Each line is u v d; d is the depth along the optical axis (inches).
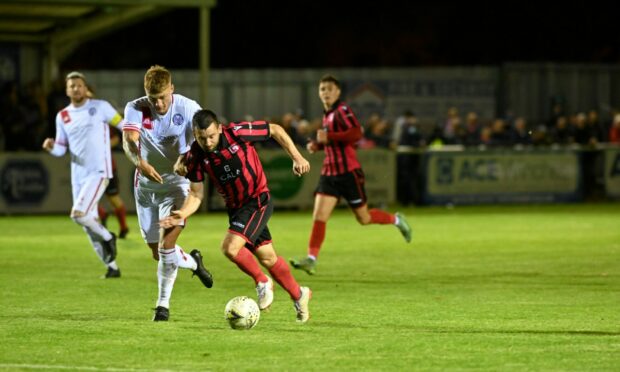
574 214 2183.8
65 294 1075.9
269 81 3149.6
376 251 1501.0
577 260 1375.5
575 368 708.7
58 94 2196.1
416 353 756.0
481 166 2470.5
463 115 3154.5
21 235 1736.0
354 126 1249.4
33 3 2050.9
